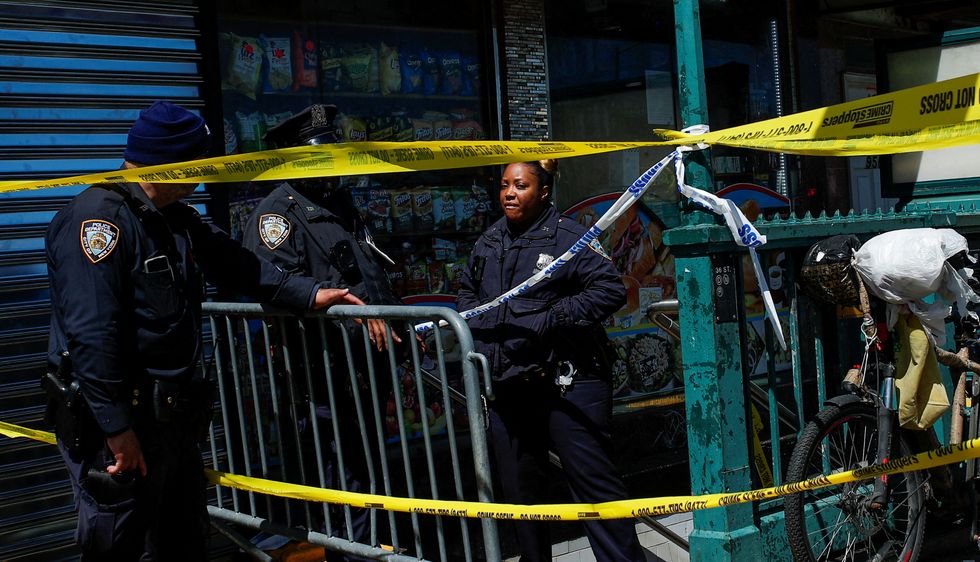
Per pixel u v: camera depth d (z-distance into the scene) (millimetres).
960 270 4340
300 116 4223
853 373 4352
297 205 4082
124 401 3307
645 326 7406
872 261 4207
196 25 5066
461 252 6574
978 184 5531
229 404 4961
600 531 4090
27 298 4469
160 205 3539
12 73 4477
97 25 4680
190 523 3701
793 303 4574
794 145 3648
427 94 6531
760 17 8398
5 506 4336
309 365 3963
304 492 3887
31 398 4457
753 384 4477
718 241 4074
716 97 8133
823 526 4520
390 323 3938
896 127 3357
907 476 4496
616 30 7453
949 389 5195
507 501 4176
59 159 4578
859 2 8641
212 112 5387
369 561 3979
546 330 3961
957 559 4938
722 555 4125
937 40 5668
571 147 3766
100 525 3359
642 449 7039
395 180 6309
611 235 7359
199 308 3611
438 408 6012
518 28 6906
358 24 6246
